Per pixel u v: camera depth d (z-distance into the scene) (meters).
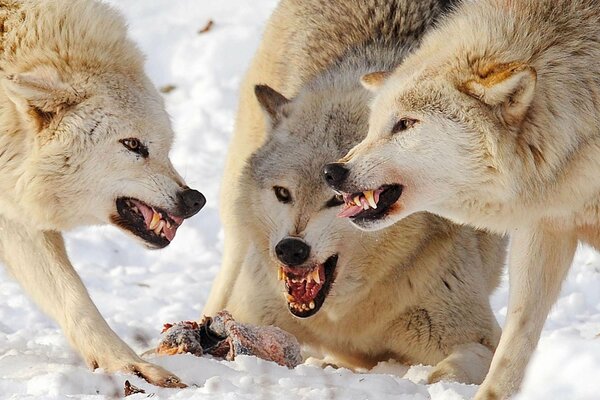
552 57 10.21
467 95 10.14
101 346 10.74
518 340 10.42
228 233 14.20
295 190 12.19
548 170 10.11
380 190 10.37
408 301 12.52
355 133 12.39
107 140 11.10
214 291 14.12
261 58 15.07
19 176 11.09
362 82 11.52
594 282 16.08
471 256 12.74
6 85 10.84
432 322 12.59
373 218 10.41
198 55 22.95
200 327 12.04
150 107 11.38
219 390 9.58
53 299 11.23
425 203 10.31
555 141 10.05
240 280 13.24
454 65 10.34
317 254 11.96
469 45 10.38
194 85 22.42
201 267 17.11
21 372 10.50
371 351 13.12
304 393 9.71
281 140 12.70
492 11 10.58
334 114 12.59
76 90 11.05
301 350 13.59
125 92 11.26
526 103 9.93
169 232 11.38
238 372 10.56
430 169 10.19
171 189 11.30
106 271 16.69
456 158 10.12
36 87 10.84
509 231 10.70
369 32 13.86
